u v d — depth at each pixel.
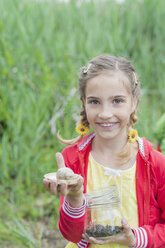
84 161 1.58
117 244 1.49
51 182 1.23
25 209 3.06
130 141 1.53
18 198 3.08
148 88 4.45
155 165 1.50
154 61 4.80
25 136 3.64
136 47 4.89
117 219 1.41
